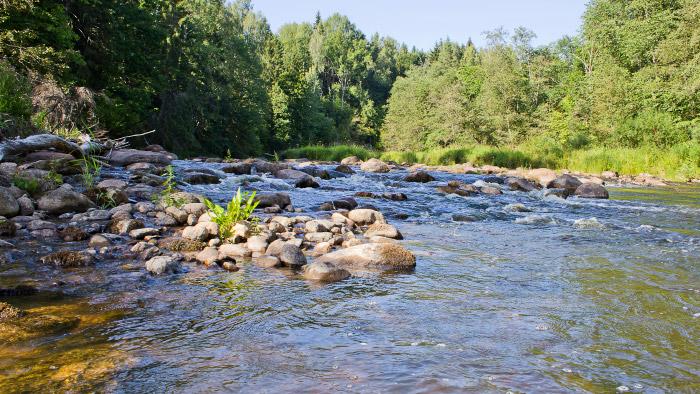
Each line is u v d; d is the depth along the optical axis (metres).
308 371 2.38
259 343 2.74
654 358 2.62
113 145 12.93
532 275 4.51
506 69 47.88
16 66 16.38
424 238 6.51
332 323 3.10
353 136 85.00
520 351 2.68
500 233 7.02
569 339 2.88
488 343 2.79
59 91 15.52
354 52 104.56
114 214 6.34
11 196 6.08
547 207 10.58
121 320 3.08
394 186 13.80
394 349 2.67
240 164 14.39
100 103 19.94
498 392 2.18
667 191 15.65
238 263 4.80
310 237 6.07
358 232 6.87
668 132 28.25
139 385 2.21
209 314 3.24
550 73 56.66
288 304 3.50
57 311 3.19
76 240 5.29
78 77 21.95
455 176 18.50
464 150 31.33
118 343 2.70
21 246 4.89
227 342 2.75
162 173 11.36
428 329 3.01
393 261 4.79
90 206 6.79
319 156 38.66
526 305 3.56
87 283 3.86
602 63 41.97
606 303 3.63
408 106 63.97
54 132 12.52
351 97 96.88
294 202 9.31
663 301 3.71
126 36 25.05
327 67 105.62
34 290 3.59
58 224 5.83
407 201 10.62
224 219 5.87
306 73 89.31
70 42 19.56
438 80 61.91
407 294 3.81
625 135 30.12
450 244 6.09
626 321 3.22
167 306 3.38
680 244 6.27
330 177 15.37
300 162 25.80
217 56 42.69
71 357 2.50
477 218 8.50
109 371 2.34
